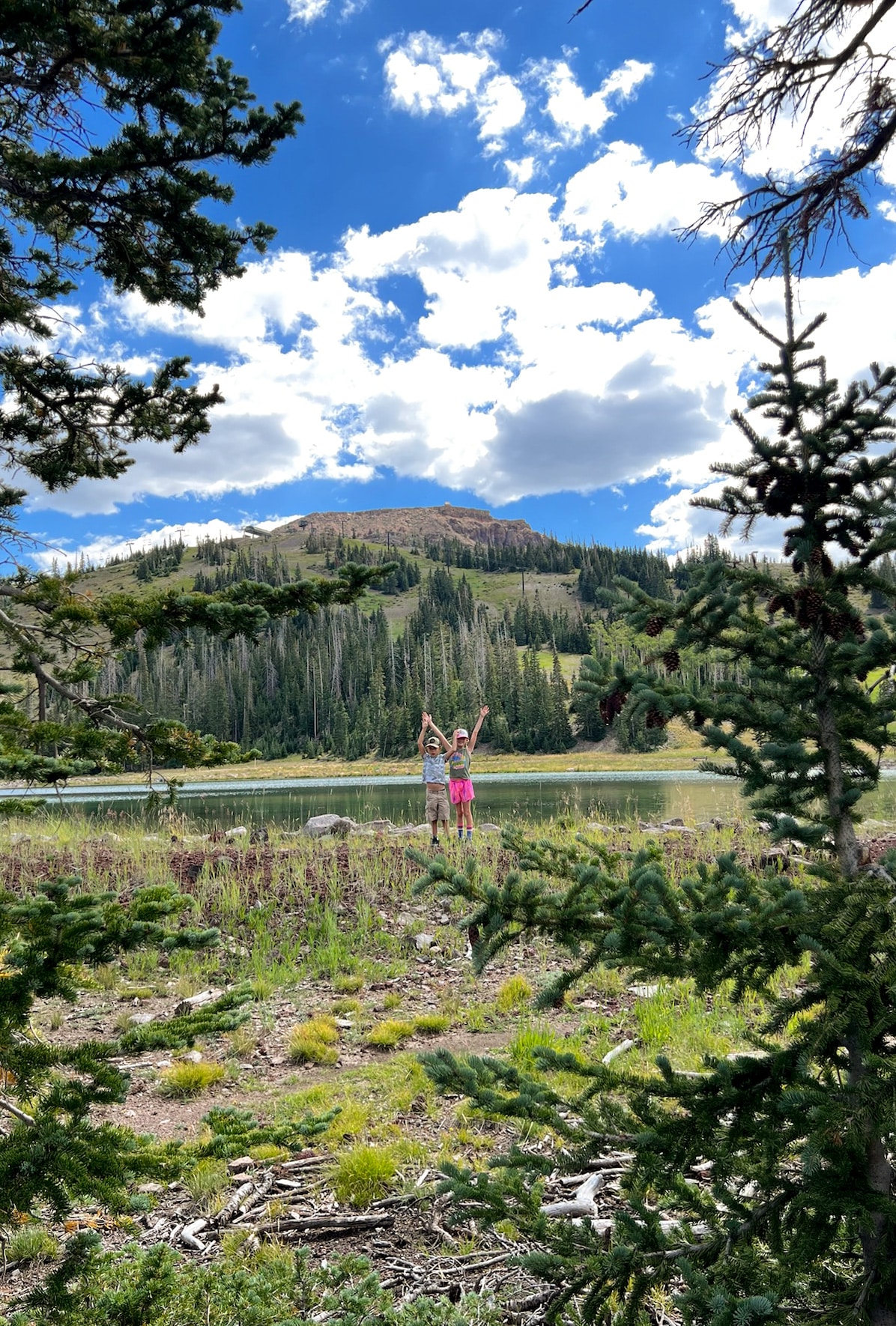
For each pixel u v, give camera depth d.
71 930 2.49
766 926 2.23
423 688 123.50
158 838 15.96
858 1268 2.51
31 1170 2.16
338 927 10.13
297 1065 6.57
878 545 2.50
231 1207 4.28
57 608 2.77
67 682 2.87
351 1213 4.22
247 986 2.91
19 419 4.30
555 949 9.24
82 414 4.43
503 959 9.12
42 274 4.54
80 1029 7.37
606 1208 3.96
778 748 2.41
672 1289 3.01
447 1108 5.44
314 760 117.69
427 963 9.17
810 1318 2.12
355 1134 5.10
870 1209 2.04
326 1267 3.53
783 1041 5.56
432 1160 4.70
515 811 27.06
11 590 2.83
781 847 7.98
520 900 2.46
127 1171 2.38
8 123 4.04
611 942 2.26
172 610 2.86
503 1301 3.35
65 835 15.66
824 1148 2.10
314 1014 7.70
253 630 2.98
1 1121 3.19
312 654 144.38
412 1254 3.84
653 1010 6.85
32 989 2.43
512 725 113.31
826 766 2.57
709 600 2.50
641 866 2.45
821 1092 2.13
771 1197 2.36
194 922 10.00
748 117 3.50
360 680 137.38
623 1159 4.38
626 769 77.06
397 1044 6.90
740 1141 2.27
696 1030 6.22
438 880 2.55
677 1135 2.31
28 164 3.69
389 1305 3.20
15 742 2.57
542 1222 2.51
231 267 4.69
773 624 2.75
